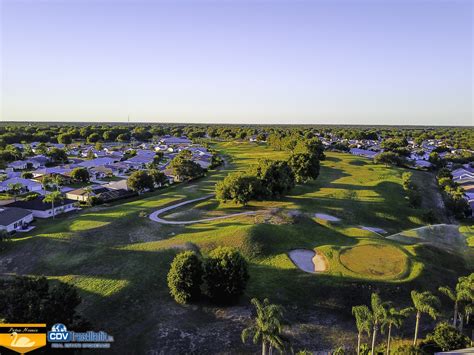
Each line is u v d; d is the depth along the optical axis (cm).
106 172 12675
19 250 5641
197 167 11444
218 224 6494
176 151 18850
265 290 4375
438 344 3419
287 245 5528
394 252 5250
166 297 4225
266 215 6850
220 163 14538
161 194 9294
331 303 4219
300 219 6775
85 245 5650
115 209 7675
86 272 4828
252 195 7281
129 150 18525
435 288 4534
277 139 18625
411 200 8225
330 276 4597
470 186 10800
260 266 4969
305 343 3628
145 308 4031
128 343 3528
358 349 3306
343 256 5109
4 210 7200
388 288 4416
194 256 4175
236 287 4016
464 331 3878
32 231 6675
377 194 8925
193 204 8044
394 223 7431
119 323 3803
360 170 12212
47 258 5334
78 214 7650
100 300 4153
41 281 3384
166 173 11806
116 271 4791
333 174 11494
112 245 5678
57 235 5994
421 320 4112
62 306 3200
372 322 3284
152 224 6600
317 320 3975
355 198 8612
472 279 3719
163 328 3662
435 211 8456
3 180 10631
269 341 3017
